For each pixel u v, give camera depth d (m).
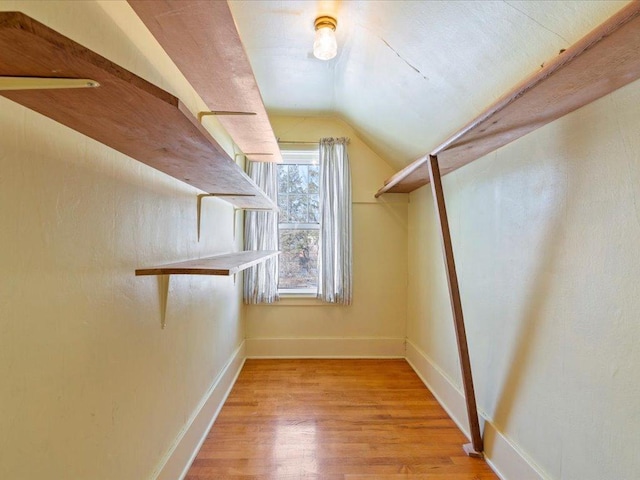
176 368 1.58
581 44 0.82
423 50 1.54
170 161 1.23
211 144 1.02
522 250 1.55
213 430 2.01
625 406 1.04
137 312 1.22
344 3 1.53
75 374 0.90
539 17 1.06
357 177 3.29
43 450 0.79
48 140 0.81
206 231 2.03
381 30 1.59
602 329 1.12
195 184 1.69
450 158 1.94
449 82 1.64
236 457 1.77
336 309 3.30
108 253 1.05
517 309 1.59
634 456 1.01
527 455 1.49
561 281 1.31
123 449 1.13
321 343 3.29
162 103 0.74
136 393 1.21
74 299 0.90
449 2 1.22
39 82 0.65
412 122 2.24
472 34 1.29
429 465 1.72
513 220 1.62
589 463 1.17
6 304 0.69
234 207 2.75
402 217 3.31
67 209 0.87
